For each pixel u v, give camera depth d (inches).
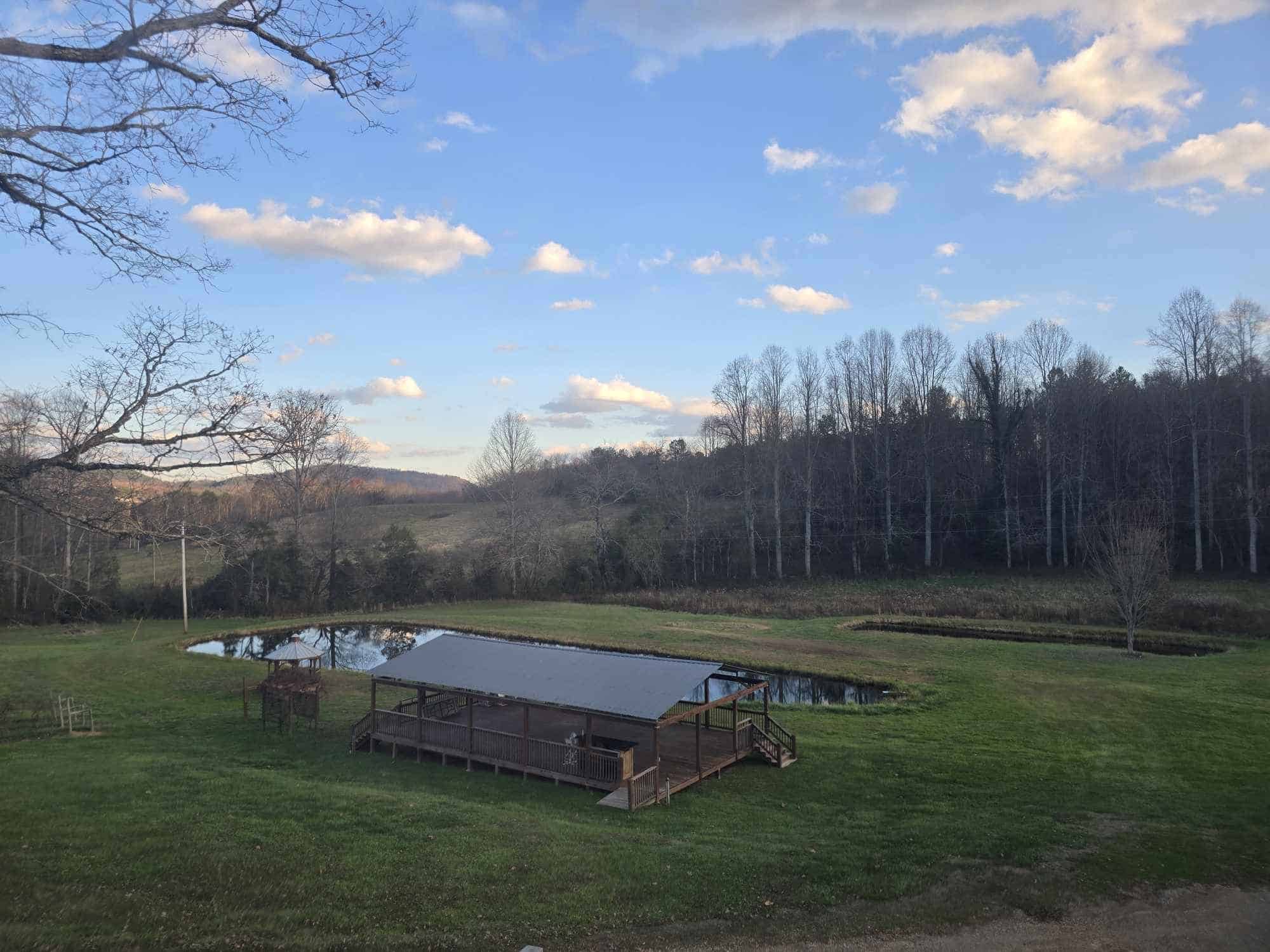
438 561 2706.7
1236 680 1227.2
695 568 2751.0
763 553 2896.2
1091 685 1241.4
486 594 2596.0
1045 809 703.1
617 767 805.2
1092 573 2207.2
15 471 389.4
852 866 566.9
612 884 532.7
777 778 841.5
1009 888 521.0
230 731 1068.5
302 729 1088.8
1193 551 2335.1
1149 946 441.1
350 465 2492.6
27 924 427.5
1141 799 725.3
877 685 1332.4
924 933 459.8
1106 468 2645.2
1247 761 847.7
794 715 1132.5
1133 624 1508.4
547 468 3956.7
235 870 536.1
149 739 1010.7
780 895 516.1
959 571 2517.2
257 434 456.4
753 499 3009.4
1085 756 887.1
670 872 555.2
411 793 778.8
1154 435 2518.5
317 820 661.3
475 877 541.0
